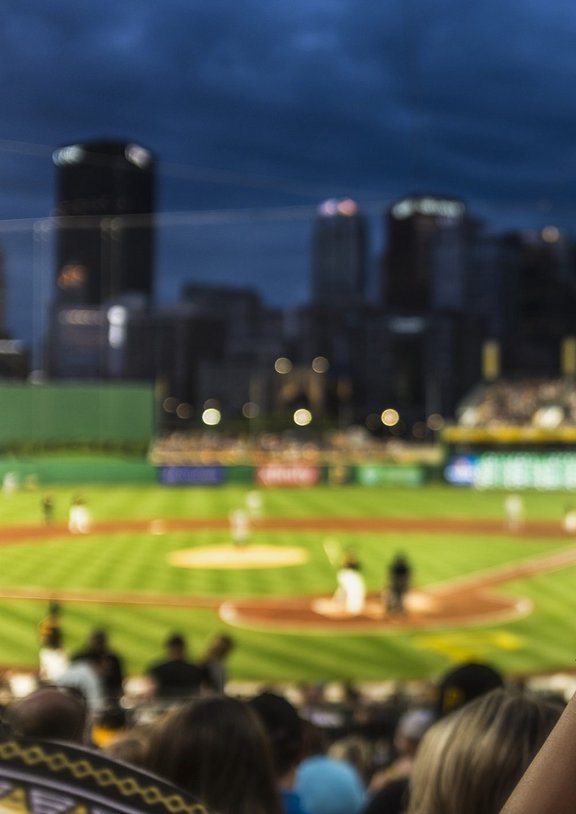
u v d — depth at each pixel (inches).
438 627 929.5
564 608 1018.1
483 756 56.1
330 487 2684.5
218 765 74.4
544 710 60.7
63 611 984.3
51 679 585.3
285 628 920.3
